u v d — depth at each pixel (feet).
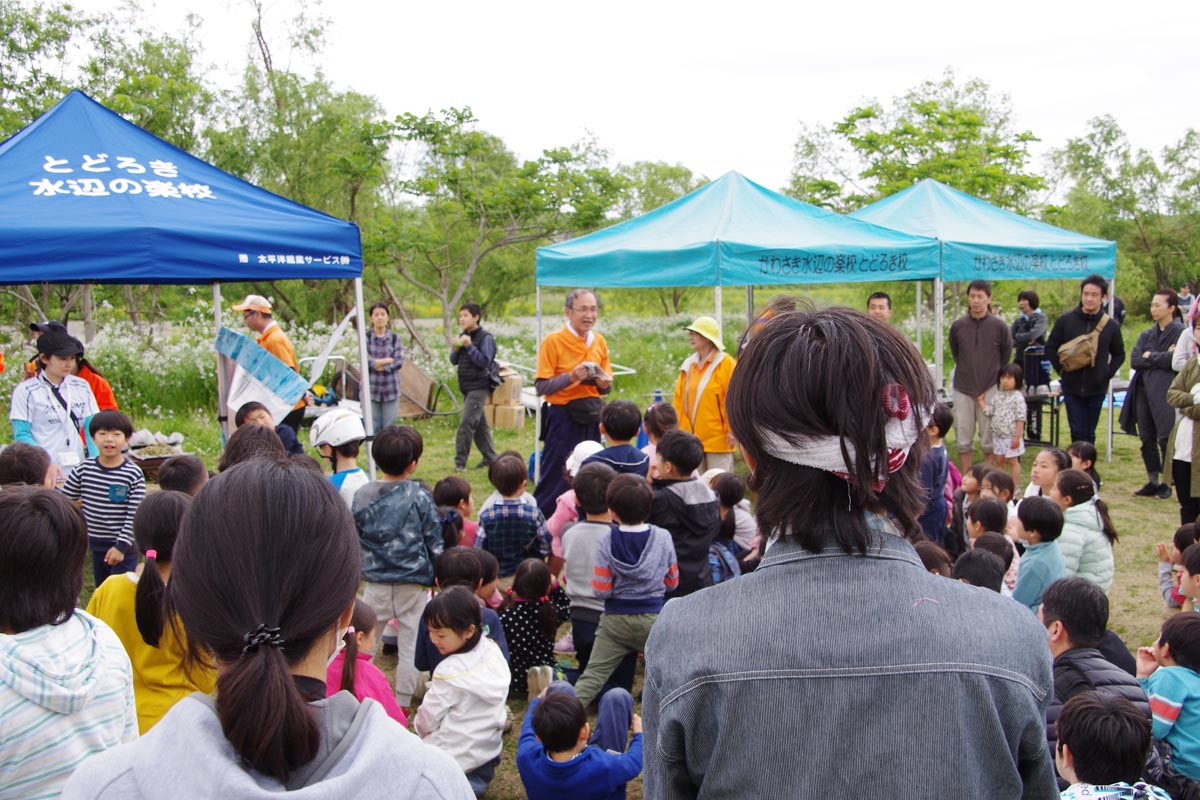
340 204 66.13
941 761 3.72
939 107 76.38
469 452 33.19
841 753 3.76
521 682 15.61
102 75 55.16
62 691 6.49
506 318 96.58
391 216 61.87
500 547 16.84
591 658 14.42
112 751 3.53
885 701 3.77
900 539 4.14
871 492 4.01
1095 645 11.43
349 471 15.42
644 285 24.88
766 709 3.81
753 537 17.67
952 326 29.48
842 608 3.92
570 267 25.91
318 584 3.56
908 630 3.85
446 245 60.59
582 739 11.08
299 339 50.39
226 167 60.80
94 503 16.35
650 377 52.65
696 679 3.92
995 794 3.84
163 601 9.12
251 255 17.58
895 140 69.51
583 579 15.47
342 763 3.45
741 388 4.20
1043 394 33.83
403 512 14.14
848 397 3.93
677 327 82.89
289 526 3.57
